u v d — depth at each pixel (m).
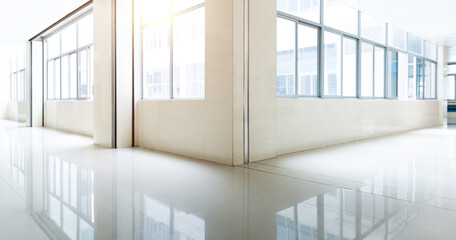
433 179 4.21
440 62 14.22
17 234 2.46
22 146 7.35
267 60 5.58
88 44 9.73
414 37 12.12
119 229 2.56
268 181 4.12
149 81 7.75
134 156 6.06
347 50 8.42
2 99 19.66
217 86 5.34
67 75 11.51
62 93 12.09
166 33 7.89
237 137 5.16
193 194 3.54
